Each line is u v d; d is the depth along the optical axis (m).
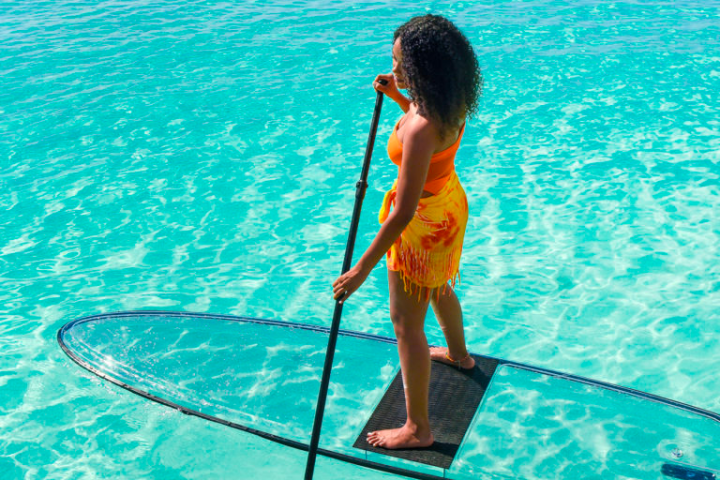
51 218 5.41
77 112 7.24
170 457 3.14
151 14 10.66
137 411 3.42
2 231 5.23
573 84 7.73
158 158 6.32
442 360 3.49
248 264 4.87
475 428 3.12
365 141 6.62
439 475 2.89
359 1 11.10
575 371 3.82
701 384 3.71
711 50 8.59
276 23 10.07
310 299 4.48
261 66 8.41
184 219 5.41
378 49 8.84
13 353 3.91
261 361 3.68
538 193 5.69
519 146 6.48
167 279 4.69
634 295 4.46
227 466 3.08
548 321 4.25
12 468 3.11
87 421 3.37
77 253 4.98
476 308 4.38
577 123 6.88
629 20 9.84
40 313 4.31
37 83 7.95
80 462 3.13
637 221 5.26
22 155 6.37
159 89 7.79
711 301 4.37
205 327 3.99
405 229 2.69
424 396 2.91
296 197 5.70
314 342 3.84
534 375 3.46
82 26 10.07
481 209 5.49
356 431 3.16
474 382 3.39
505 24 9.73
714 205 5.43
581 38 9.13
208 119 7.07
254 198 5.69
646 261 4.79
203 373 3.61
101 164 6.21
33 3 11.35
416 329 2.83
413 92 2.41
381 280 4.76
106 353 3.80
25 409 3.46
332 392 3.43
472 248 5.01
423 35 2.36
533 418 3.18
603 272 4.70
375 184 5.88
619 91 7.54
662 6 10.47
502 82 7.82
